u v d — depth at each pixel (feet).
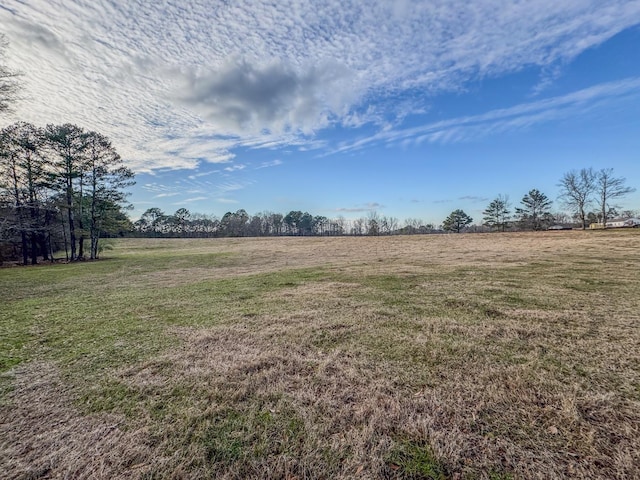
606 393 8.69
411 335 13.96
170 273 43.57
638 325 14.76
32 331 15.71
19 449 6.82
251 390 9.26
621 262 38.24
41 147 66.90
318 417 7.82
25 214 67.97
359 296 22.49
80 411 8.29
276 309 19.30
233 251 85.30
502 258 46.68
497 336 13.61
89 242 84.53
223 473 6.03
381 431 7.20
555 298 20.48
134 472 6.09
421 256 54.95
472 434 7.01
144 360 11.69
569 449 6.45
